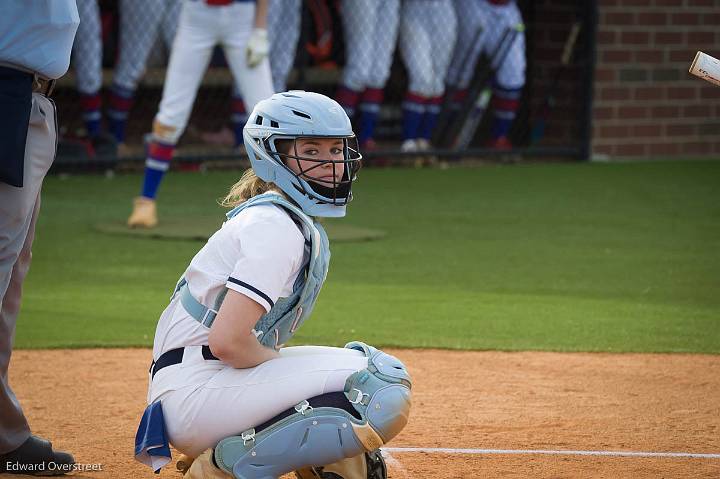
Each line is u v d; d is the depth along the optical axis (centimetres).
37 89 1301
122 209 3631
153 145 3241
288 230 1140
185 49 3141
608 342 2188
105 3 4597
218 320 1120
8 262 1272
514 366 2009
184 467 1258
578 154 5056
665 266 2952
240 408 1145
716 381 1923
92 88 4253
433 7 4581
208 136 4706
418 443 1551
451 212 3747
